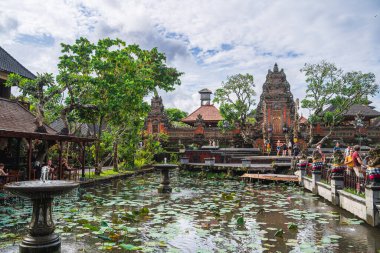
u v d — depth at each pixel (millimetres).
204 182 19812
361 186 9453
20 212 9531
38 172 14195
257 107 40531
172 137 41469
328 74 34594
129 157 26094
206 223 8391
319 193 13352
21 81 15688
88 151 25344
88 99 18594
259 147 36812
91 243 6574
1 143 16312
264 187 17000
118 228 7672
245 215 9477
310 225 8242
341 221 8656
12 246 6438
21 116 15953
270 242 6742
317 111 35438
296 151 27578
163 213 9617
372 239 6973
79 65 18234
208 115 48062
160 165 14781
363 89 33812
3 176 11438
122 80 18906
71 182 6875
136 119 23953
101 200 12016
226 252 6098
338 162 11031
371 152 8133
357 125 35438
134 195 13656
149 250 6094
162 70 30812
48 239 6121
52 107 20219
